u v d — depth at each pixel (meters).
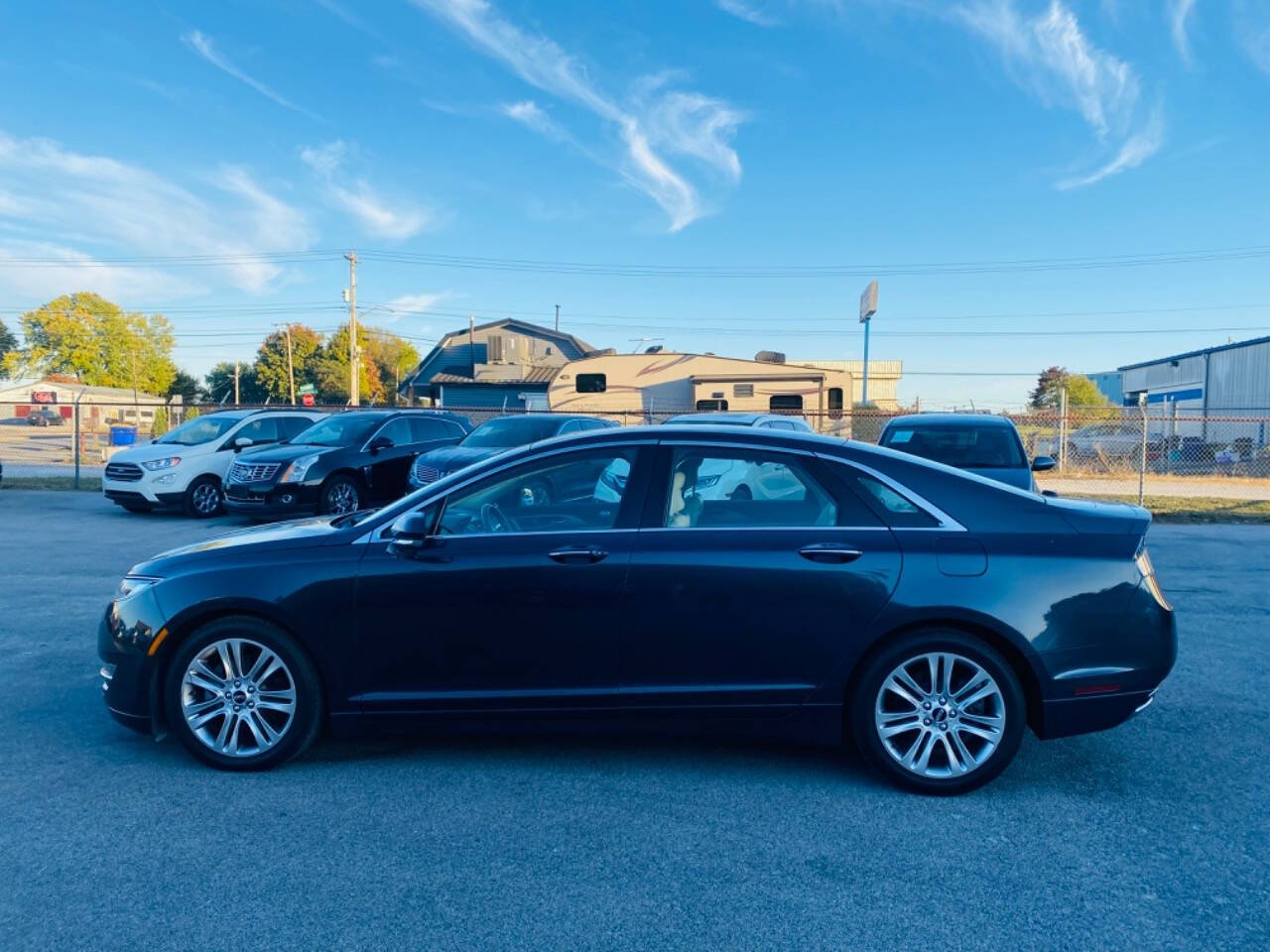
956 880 3.25
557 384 28.31
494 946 2.84
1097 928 2.95
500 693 4.12
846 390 27.70
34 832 3.59
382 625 4.11
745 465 4.23
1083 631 3.95
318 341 86.94
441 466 11.79
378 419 14.20
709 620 4.02
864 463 4.20
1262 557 10.54
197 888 3.18
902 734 4.04
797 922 2.98
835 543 4.02
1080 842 3.54
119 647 4.23
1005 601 3.93
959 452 10.00
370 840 3.54
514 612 4.07
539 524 4.25
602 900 3.11
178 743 4.59
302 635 4.12
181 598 4.16
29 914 3.00
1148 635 4.02
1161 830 3.65
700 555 4.03
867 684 3.98
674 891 3.17
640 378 28.22
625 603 4.04
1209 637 6.74
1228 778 4.17
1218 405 34.00
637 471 4.25
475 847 3.49
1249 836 3.59
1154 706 5.18
